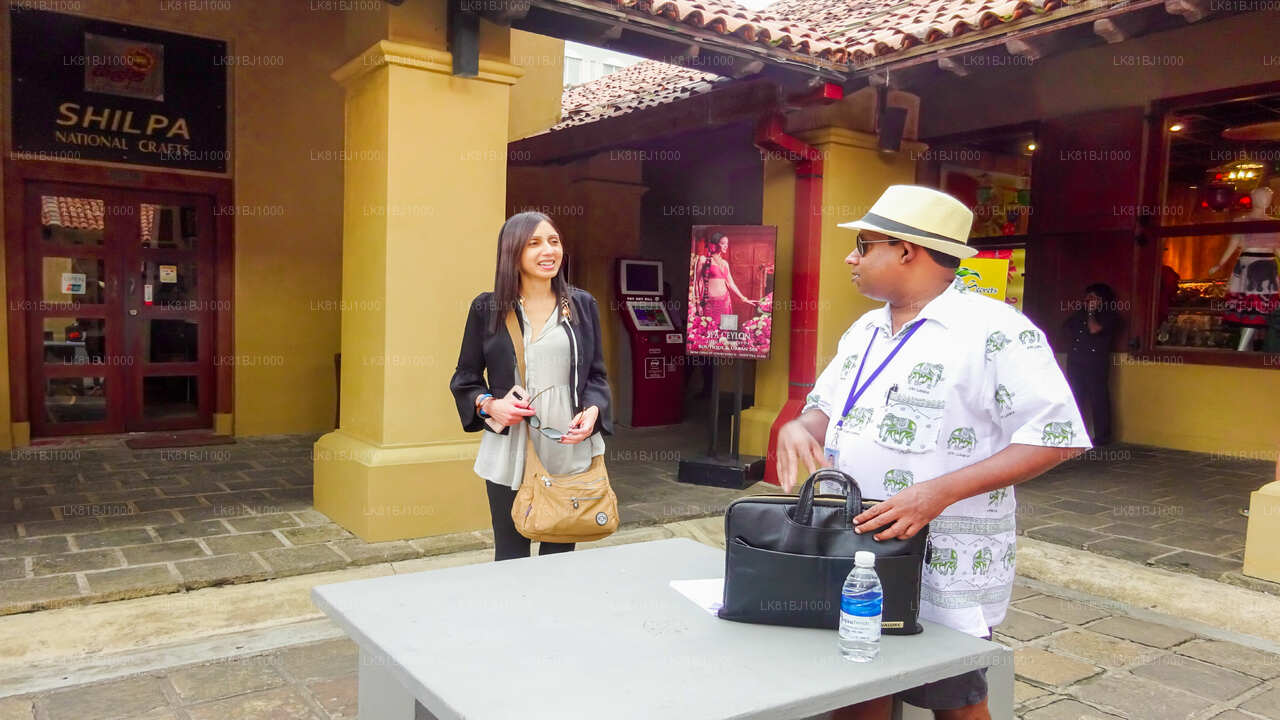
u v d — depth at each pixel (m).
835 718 2.01
